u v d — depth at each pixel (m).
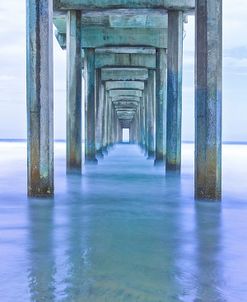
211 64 11.67
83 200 11.99
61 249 6.88
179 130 18.67
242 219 9.43
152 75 31.61
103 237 7.70
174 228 8.50
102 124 35.56
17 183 16.44
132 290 5.14
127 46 24.05
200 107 11.76
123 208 10.74
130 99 50.09
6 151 45.81
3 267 5.96
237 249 6.99
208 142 11.77
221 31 11.78
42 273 5.71
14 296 4.95
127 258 6.41
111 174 19.55
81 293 5.04
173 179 17.53
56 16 20.09
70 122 19.14
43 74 11.82
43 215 9.76
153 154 31.98
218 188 11.90
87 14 19.59
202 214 9.99
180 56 18.59
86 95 25.77
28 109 11.93
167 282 5.42
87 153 26.11
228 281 5.48
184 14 19.02
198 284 5.36
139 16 22.28
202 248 7.02
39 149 12.01
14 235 7.81
